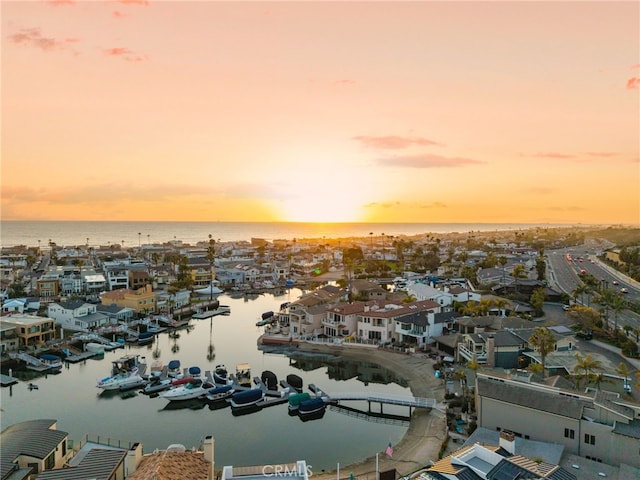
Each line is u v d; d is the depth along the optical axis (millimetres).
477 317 107875
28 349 104188
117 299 146000
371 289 162500
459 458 42312
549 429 53344
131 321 134125
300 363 105000
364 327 115000
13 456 46906
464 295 142750
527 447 51031
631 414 50969
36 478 40969
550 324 114062
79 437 68188
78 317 126688
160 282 199000
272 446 66188
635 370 82438
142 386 88312
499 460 41438
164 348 115875
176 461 39469
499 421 57281
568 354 82938
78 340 112000
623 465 46688
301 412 75562
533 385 57938
